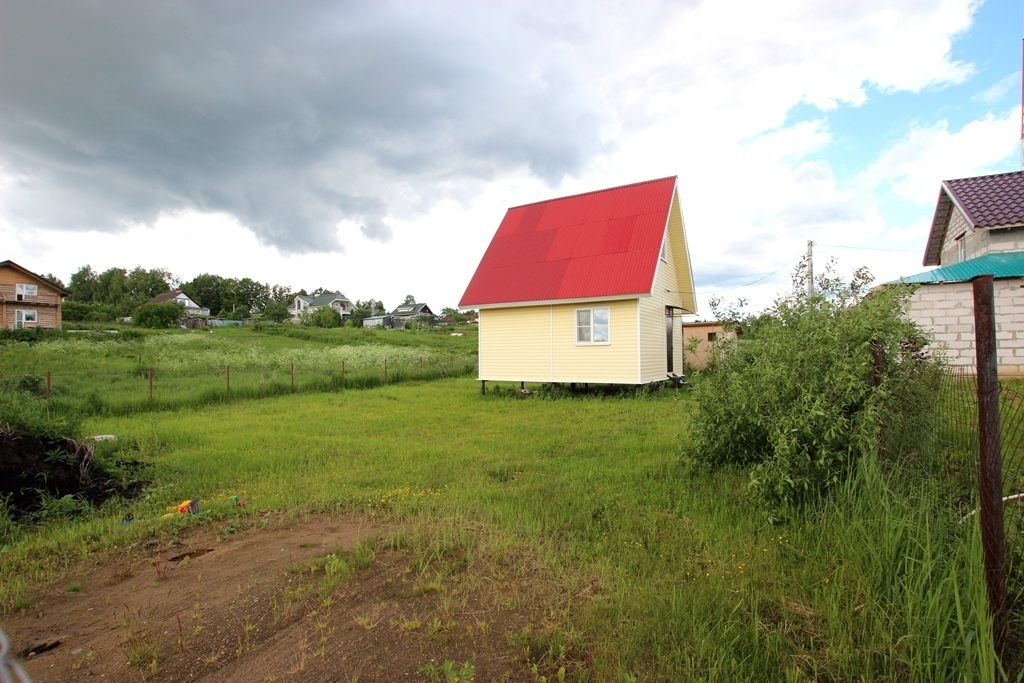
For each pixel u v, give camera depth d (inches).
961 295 571.2
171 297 3791.8
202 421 494.0
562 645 126.3
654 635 128.2
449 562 173.3
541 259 698.2
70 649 134.2
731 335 273.4
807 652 121.3
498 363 695.1
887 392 196.4
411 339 1838.1
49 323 1558.8
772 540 177.9
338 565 169.5
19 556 195.6
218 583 167.5
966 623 115.7
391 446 373.1
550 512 218.7
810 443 199.3
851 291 239.3
